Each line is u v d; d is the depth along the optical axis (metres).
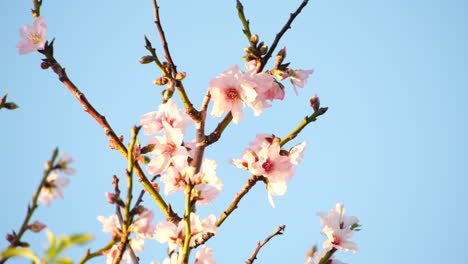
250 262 1.47
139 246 1.46
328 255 1.47
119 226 1.43
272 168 1.48
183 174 1.46
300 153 1.49
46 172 1.38
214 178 1.45
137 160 1.47
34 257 1.24
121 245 1.39
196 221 1.46
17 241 1.36
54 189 1.40
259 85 1.49
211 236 1.46
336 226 1.48
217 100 1.49
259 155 1.48
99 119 1.48
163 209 1.47
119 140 1.47
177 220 1.47
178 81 1.49
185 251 1.39
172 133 1.48
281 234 1.48
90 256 1.37
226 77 1.49
